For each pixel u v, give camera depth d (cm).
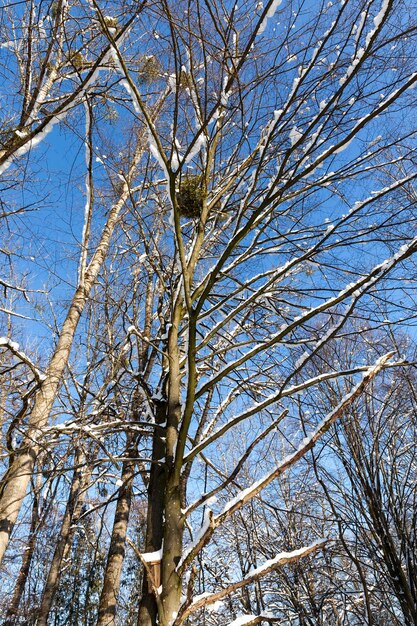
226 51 387
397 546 549
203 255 630
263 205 391
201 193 507
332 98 358
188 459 359
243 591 811
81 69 544
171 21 357
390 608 542
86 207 670
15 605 1171
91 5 464
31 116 524
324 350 621
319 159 380
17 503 497
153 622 312
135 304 732
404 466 625
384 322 436
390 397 636
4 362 732
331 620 769
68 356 619
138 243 711
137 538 1259
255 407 367
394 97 354
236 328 639
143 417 621
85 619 1377
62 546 912
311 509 854
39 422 514
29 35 519
